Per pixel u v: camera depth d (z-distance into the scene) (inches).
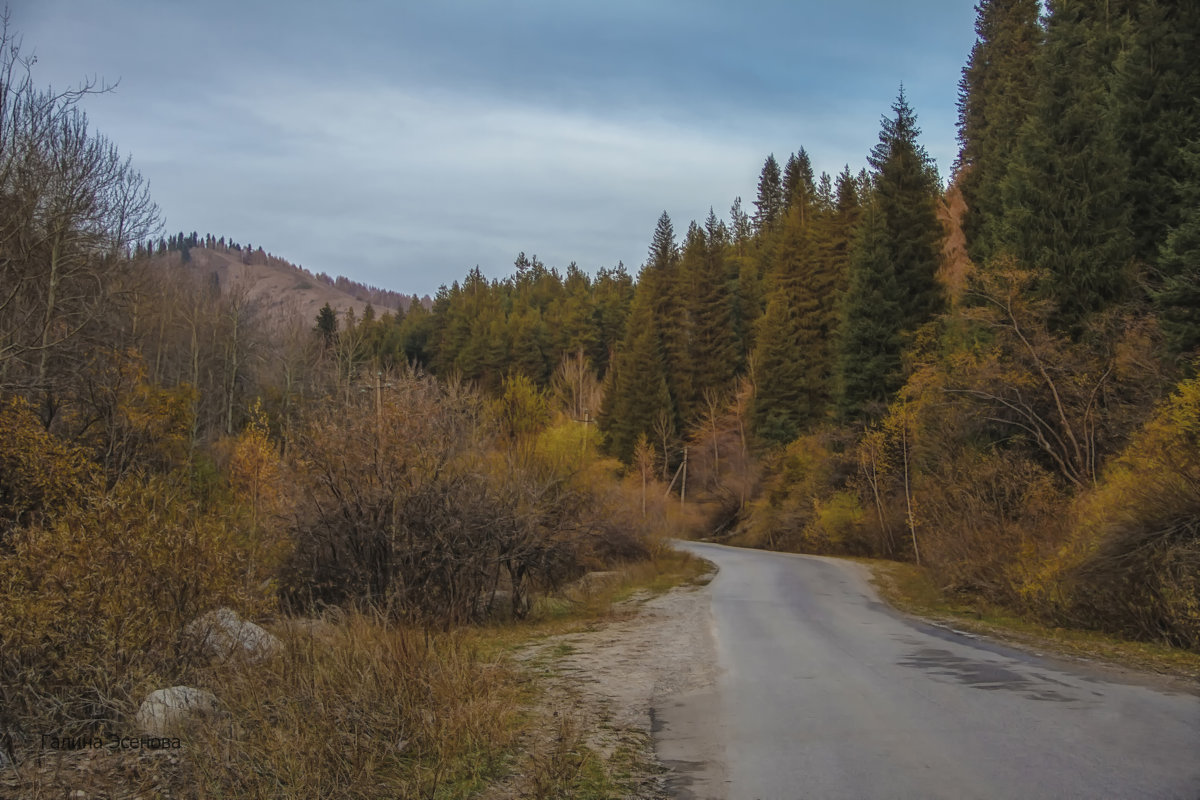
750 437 2618.1
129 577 319.9
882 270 1717.5
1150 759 249.3
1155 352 864.9
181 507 370.6
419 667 318.0
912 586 964.0
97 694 290.8
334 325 3555.6
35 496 597.6
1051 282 1007.0
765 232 4079.7
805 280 2468.0
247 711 264.7
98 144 873.5
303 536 593.0
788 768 249.1
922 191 1745.8
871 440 1534.2
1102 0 1365.7
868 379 1701.5
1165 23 1089.4
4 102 735.1
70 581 308.8
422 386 647.1
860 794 222.2
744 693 370.6
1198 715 312.0
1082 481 879.7
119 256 959.0
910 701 344.5
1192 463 557.6
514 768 252.5
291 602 568.1
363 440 602.2
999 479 933.8
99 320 882.1
